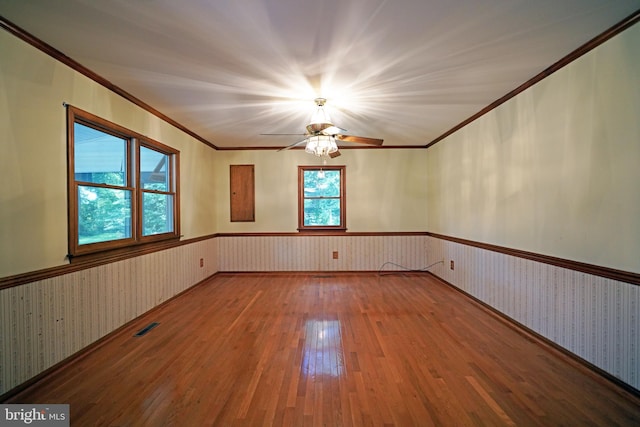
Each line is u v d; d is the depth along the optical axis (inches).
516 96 112.4
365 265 208.1
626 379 73.9
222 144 201.2
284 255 208.5
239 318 125.9
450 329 113.7
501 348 98.3
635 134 71.2
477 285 143.2
